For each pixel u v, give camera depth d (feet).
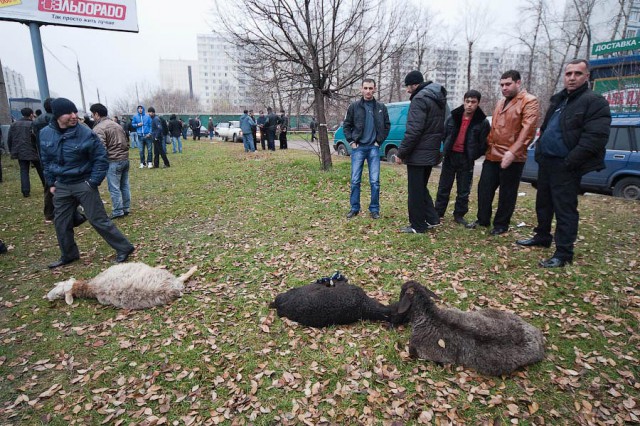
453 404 8.19
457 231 18.33
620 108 57.11
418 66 103.30
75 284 13.11
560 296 12.17
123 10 42.96
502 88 16.20
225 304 12.62
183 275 14.26
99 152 15.21
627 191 26.61
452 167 19.47
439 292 12.73
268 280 14.24
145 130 42.73
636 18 83.66
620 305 11.48
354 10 31.01
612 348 9.64
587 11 82.64
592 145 12.32
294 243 17.80
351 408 8.21
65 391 9.09
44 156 14.97
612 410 7.88
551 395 8.34
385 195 25.98
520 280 13.26
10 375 9.61
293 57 31.71
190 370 9.56
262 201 25.75
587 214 21.24
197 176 36.63
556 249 14.26
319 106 33.53
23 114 28.37
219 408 8.39
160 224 21.75
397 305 10.77
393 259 15.47
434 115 16.62
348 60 33.40
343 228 19.36
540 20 94.27
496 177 17.67
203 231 20.26
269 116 57.06
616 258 14.74
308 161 39.55
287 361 9.72
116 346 10.61
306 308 10.91
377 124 19.67
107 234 16.02
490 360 8.79
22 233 20.67
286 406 8.39
